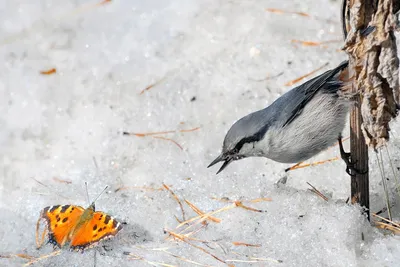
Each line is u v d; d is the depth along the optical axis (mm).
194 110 11703
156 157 10883
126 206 9375
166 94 12078
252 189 9422
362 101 7613
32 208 9641
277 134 9203
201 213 8977
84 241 7965
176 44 13039
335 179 9688
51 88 12648
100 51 13242
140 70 12680
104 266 8242
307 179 9828
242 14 13297
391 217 8602
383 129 7586
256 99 11625
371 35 7258
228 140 9500
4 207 9812
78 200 9711
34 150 11445
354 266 7754
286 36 12641
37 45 13609
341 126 9172
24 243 8859
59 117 12055
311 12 13000
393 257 7773
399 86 7367
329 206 8500
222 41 12852
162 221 8961
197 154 10859
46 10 14344
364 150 8305
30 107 12336
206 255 8211
